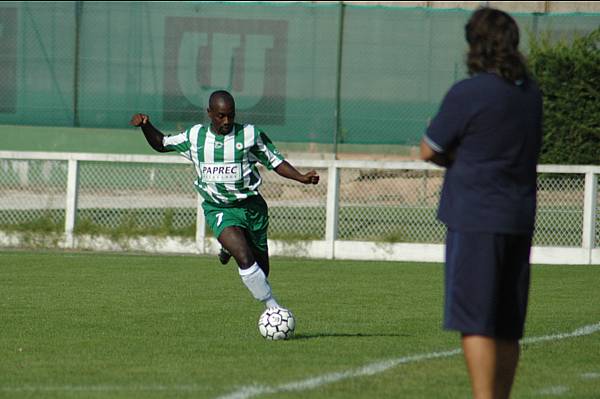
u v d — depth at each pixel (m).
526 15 65.75
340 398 18.53
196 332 26.42
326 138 66.75
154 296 33.91
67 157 49.34
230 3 67.31
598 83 62.25
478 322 15.42
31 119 68.44
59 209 50.69
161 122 68.06
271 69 66.94
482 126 15.48
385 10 66.44
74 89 68.25
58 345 24.12
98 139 68.31
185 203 49.75
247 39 67.12
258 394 18.72
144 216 49.88
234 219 25.89
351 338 25.72
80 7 68.06
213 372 20.83
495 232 15.42
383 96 66.50
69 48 68.31
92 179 50.81
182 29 67.62
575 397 18.94
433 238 48.62
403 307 32.19
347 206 49.31
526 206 15.72
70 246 49.81
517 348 16.16
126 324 27.70
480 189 15.52
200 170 26.19
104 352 23.19
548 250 47.00
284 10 66.81
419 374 20.89
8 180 51.00
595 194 46.59
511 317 15.89
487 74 15.73
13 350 23.34
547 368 21.89
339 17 66.50
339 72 66.50
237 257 25.31
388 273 42.25
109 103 68.25
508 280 15.91
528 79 16.03
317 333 26.61
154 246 49.50
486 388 15.59
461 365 21.95
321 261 47.00
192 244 49.19
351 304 32.84
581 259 46.78
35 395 18.47
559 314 30.92
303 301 33.50
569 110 62.66
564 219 47.34
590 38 63.78
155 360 22.19
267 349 23.84
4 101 68.50
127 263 44.31
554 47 64.62
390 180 49.50
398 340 25.47
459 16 66.31
